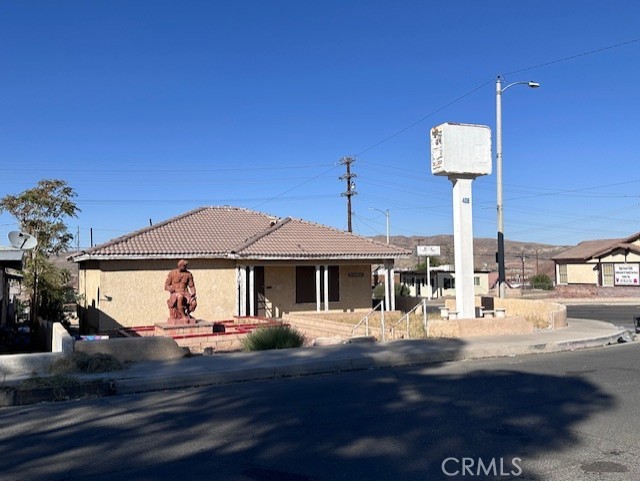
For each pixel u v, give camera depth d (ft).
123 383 32.96
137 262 79.15
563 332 56.44
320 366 38.34
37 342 67.41
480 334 53.52
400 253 90.58
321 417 25.30
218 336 59.00
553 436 21.68
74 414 27.22
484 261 411.34
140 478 17.94
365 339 51.37
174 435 22.86
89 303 85.81
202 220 93.91
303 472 18.26
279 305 89.04
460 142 62.08
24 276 74.33
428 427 23.26
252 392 31.50
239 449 20.79
